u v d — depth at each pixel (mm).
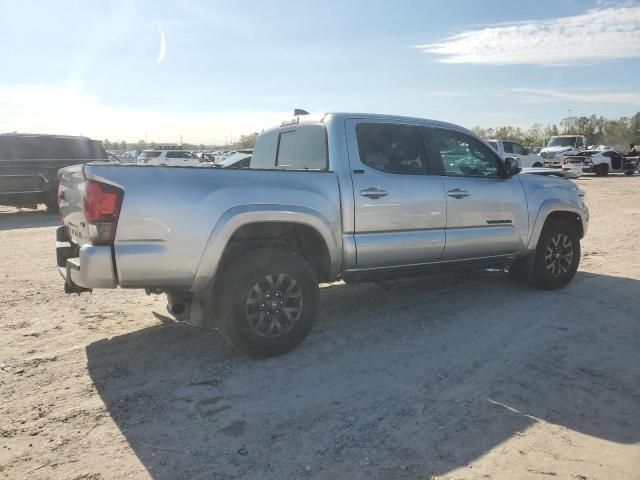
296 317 4277
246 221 4000
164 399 3525
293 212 4180
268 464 2801
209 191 3900
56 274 7207
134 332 4840
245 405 3445
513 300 5793
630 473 2715
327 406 3428
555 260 6180
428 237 5027
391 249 4793
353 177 4609
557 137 33531
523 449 2930
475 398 3527
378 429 3145
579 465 2783
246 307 4020
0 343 4527
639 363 4094
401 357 4227
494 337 4664
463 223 5309
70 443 2998
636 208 14625
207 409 3389
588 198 17547
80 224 3990
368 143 4828
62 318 5246
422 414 3318
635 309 5465
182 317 4230
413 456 2865
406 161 5031
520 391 3625
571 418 3270
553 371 3945
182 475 2707
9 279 6879
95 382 3777
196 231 3824
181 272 3824
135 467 2775
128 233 3664
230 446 2971
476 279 6715
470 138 5609
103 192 3615
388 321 5109
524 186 5898
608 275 6961
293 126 5277
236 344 4059
